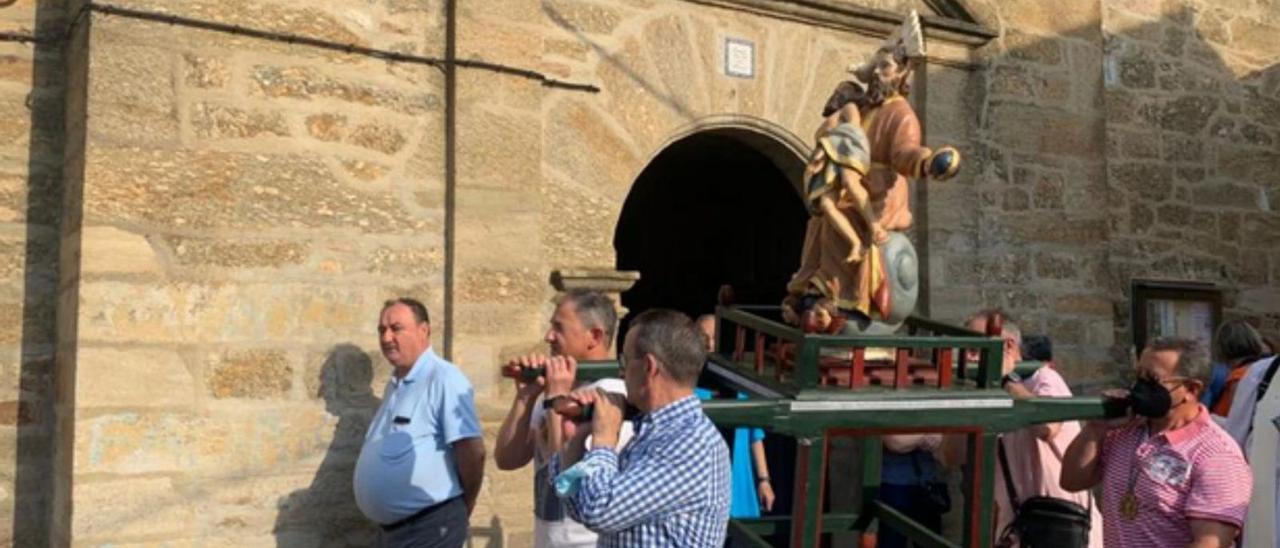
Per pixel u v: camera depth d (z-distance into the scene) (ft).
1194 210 22.54
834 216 9.37
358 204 13.42
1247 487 9.71
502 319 14.03
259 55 12.93
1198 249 22.54
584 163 15.29
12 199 12.66
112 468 11.75
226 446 12.42
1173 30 22.57
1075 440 10.83
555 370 8.84
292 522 12.77
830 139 9.46
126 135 12.05
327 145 13.28
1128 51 21.91
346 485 13.12
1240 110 23.41
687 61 16.26
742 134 17.16
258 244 12.76
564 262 15.05
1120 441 10.48
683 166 23.58
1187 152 22.54
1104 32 21.62
